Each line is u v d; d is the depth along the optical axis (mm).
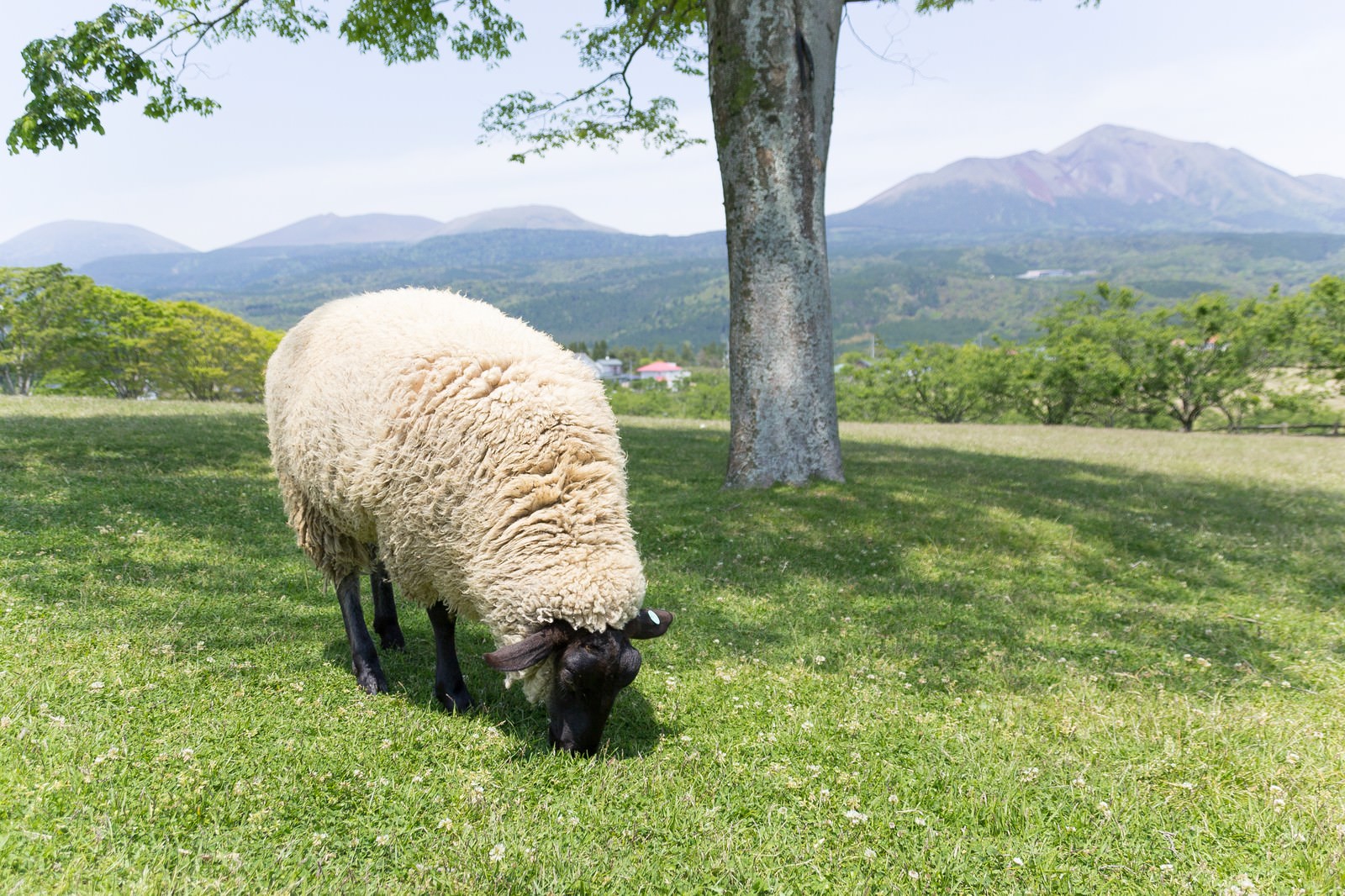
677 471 13719
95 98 11562
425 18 14562
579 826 3508
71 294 42500
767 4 11031
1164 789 4008
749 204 11625
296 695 4590
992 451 20109
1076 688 5406
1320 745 4438
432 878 3041
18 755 3473
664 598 7191
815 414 12117
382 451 4367
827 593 7566
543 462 4367
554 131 16609
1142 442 25062
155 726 3971
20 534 7102
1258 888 3217
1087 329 47156
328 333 4941
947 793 3953
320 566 5148
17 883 2691
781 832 3555
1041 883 3264
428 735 4258
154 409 19797
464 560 4367
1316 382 40719
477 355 4551
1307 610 7418
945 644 6316
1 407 17891
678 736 4504
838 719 4824
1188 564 8898
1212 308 42000
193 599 6047
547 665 4172
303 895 2861
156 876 2844
